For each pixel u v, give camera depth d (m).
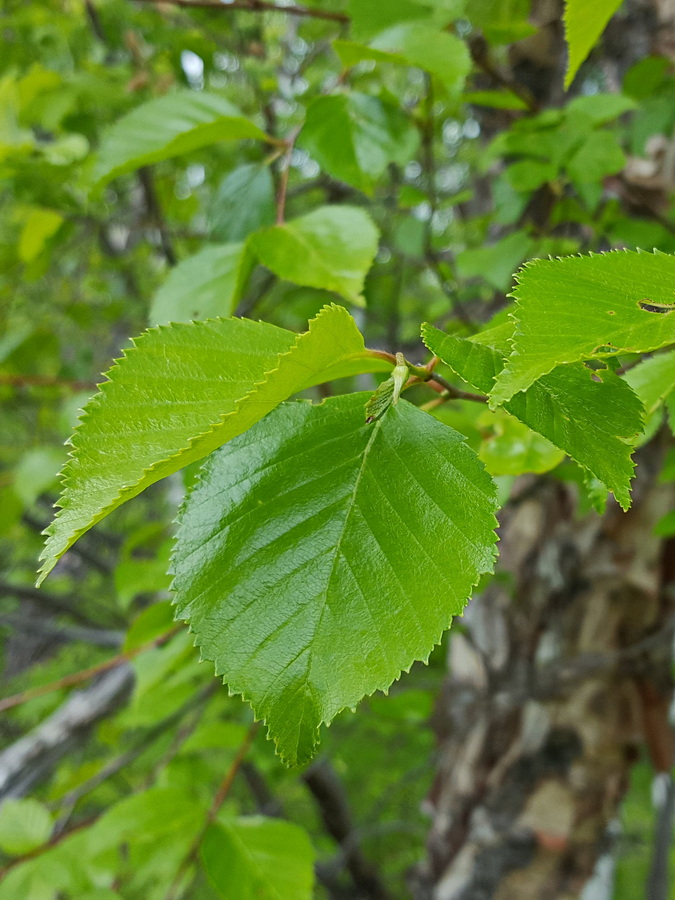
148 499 1.02
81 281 0.78
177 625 0.29
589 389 0.13
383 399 0.14
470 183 0.61
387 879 1.04
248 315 0.48
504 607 0.50
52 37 0.54
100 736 0.53
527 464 0.20
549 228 0.39
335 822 0.81
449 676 0.55
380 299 0.58
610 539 0.47
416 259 0.56
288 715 0.13
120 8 0.51
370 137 0.27
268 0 0.45
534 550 0.49
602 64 0.45
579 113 0.33
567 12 0.18
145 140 0.25
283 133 0.53
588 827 0.50
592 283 0.12
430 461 0.14
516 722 0.51
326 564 0.13
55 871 0.30
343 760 1.03
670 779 0.49
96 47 0.58
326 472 0.14
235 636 0.13
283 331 0.14
